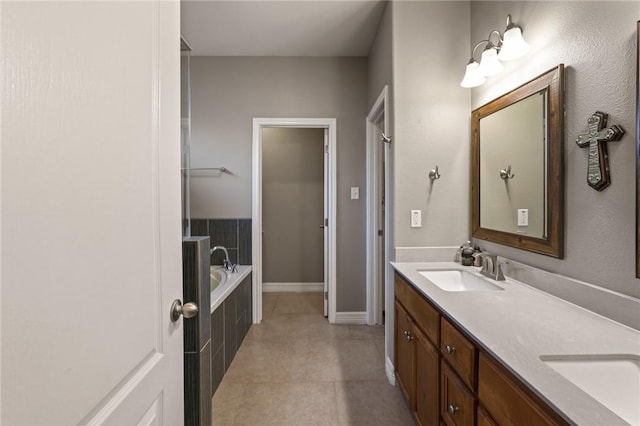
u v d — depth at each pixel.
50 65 0.45
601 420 0.59
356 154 3.16
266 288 4.28
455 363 1.13
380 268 3.12
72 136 0.49
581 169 1.20
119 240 0.61
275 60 3.15
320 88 3.15
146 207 0.72
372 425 1.70
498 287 1.49
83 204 0.51
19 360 0.40
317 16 2.47
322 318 3.29
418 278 1.67
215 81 3.15
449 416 1.20
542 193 1.40
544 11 1.40
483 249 1.95
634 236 1.00
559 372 0.82
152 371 0.73
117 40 0.61
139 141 0.69
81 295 0.50
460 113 2.08
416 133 2.07
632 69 1.00
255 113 3.16
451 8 2.07
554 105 1.31
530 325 1.03
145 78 0.71
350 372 2.24
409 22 2.06
